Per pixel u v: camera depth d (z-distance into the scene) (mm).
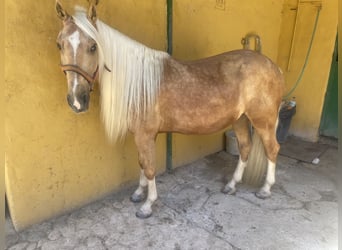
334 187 2316
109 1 1842
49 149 1787
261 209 2012
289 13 3311
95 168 2049
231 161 2779
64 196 1933
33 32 1570
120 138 2045
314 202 2105
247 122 2146
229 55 1890
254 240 1713
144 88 1650
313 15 3123
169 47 2254
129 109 1668
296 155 2934
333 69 3152
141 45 1698
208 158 2840
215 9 2523
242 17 2816
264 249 1644
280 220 1896
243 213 1967
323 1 3029
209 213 1966
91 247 1664
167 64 1742
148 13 2076
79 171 1968
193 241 1705
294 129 3477
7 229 1794
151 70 1662
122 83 1611
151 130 1742
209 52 2604
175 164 2594
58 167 1856
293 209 2016
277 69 1967
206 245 1673
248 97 1874
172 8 2184
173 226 1833
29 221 1811
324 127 3361
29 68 1595
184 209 2008
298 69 3346
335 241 1705
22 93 1599
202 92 1749
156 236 1747
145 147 1770
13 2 1469
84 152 1962
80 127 1898
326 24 3047
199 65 1816
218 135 2947
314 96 3260
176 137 2525
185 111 1751
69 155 1890
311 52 3205
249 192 2223
